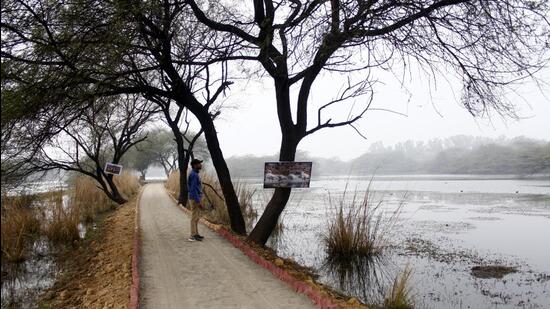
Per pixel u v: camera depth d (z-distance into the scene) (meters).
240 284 6.93
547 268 10.36
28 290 7.50
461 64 9.00
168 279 7.21
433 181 75.25
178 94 10.83
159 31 9.09
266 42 8.82
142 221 14.57
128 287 6.79
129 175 35.38
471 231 15.96
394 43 8.66
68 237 11.69
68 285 7.70
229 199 11.89
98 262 9.16
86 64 8.48
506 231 15.91
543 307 7.62
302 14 7.68
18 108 7.77
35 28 7.84
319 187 52.25
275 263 8.76
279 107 10.42
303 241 13.98
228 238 10.84
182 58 10.80
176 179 29.53
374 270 10.22
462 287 8.88
